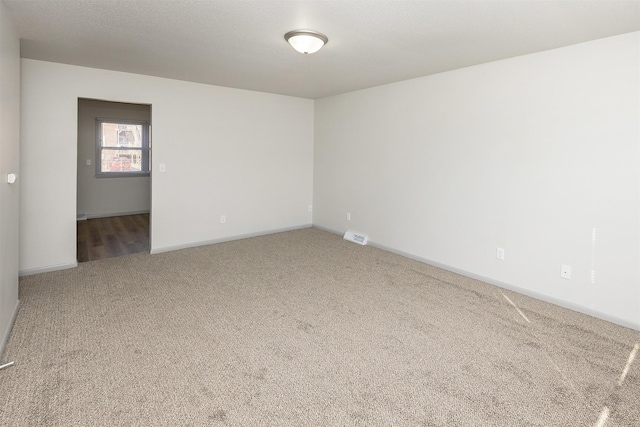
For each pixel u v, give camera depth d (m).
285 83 4.97
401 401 2.04
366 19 2.62
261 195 5.92
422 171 4.60
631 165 2.89
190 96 5.00
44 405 1.95
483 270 4.01
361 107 5.43
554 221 3.38
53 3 2.44
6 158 2.58
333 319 3.04
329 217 6.23
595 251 3.13
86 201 7.53
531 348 2.62
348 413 1.94
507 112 3.67
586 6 2.35
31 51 3.54
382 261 4.70
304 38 2.88
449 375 2.29
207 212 5.36
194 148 5.12
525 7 2.38
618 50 2.90
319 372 2.31
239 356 2.47
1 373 2.21
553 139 3.34
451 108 4.19
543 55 3.35
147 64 4.01
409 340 2.72
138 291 3.59
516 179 3.64
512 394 2.11
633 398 2.09
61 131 4.07
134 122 7.91
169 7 2.49
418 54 3.49
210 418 1.89
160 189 4.90
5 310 2.58
